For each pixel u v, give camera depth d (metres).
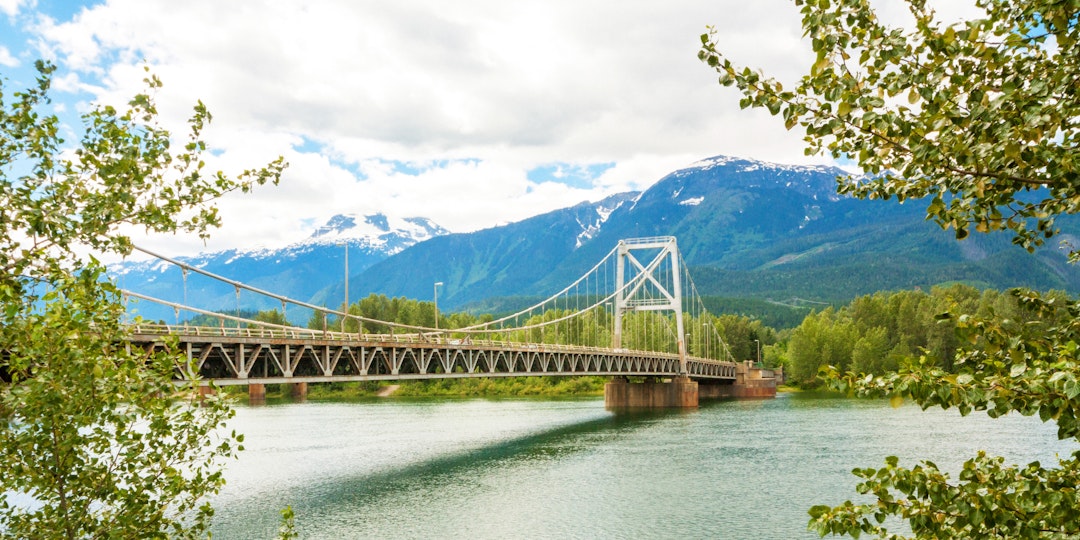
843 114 5.26
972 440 53.03
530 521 32.81
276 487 40.25
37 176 7.12
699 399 126.38
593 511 34.72
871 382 5.32
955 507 5.53
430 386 148.75
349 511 34.66
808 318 139.62
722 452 52.25
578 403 114.94
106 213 7.00
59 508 7.88
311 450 54.84
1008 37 4.94
